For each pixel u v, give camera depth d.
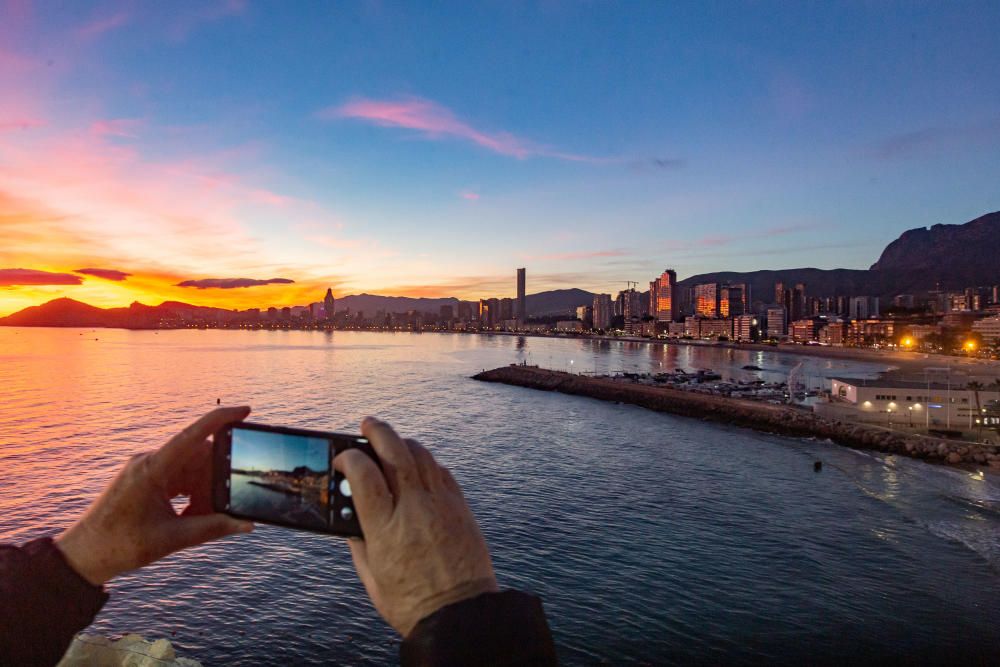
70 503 43.81
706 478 52.09
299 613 27.06
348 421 82.12
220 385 125.50
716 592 29.33
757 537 37.09
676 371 166.38
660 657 23.78
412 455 1.48
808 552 34.66
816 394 107.19
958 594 29.19
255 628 25.73
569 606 27.78
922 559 33.69
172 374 151.50
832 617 26.89
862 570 32.09
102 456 58.75
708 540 36.47
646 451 63.88
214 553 33.47
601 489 47.88
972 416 72.31
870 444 67.06
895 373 94.81
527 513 41.25
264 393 111.69
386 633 25.50
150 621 26.11
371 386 127.06
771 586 30.02
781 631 25.67
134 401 99.44
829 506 43.94
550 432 75.00
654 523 39.56
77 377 142.00
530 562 32.69
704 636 25.33
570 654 23.91
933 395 74.06
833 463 58.59
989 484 50.75
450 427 77.38
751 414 85.00
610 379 135.00
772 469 55.91
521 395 116.69
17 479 49.84
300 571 31.41
